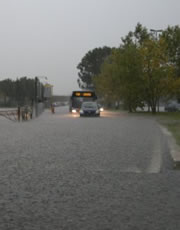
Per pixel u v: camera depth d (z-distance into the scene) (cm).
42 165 1002
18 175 870
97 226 523
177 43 4956
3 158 1120
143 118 3688
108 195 691
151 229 512
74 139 1644
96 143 1495
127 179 832
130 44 5047
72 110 5194
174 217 564
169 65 4662
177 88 4647
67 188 744
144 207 616
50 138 1684
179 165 978
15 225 527
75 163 1034
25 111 3522
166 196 685
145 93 4816
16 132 2005
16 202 643
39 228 515
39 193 704
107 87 7294
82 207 615
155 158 1127
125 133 1948
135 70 4700
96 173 897
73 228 515
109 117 3994
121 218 559
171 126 2452
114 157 1141
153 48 4584
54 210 598
